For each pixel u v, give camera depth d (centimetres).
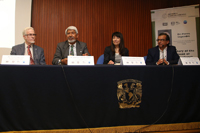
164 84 184
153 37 404
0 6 344
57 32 388
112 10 411
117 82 176
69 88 167
